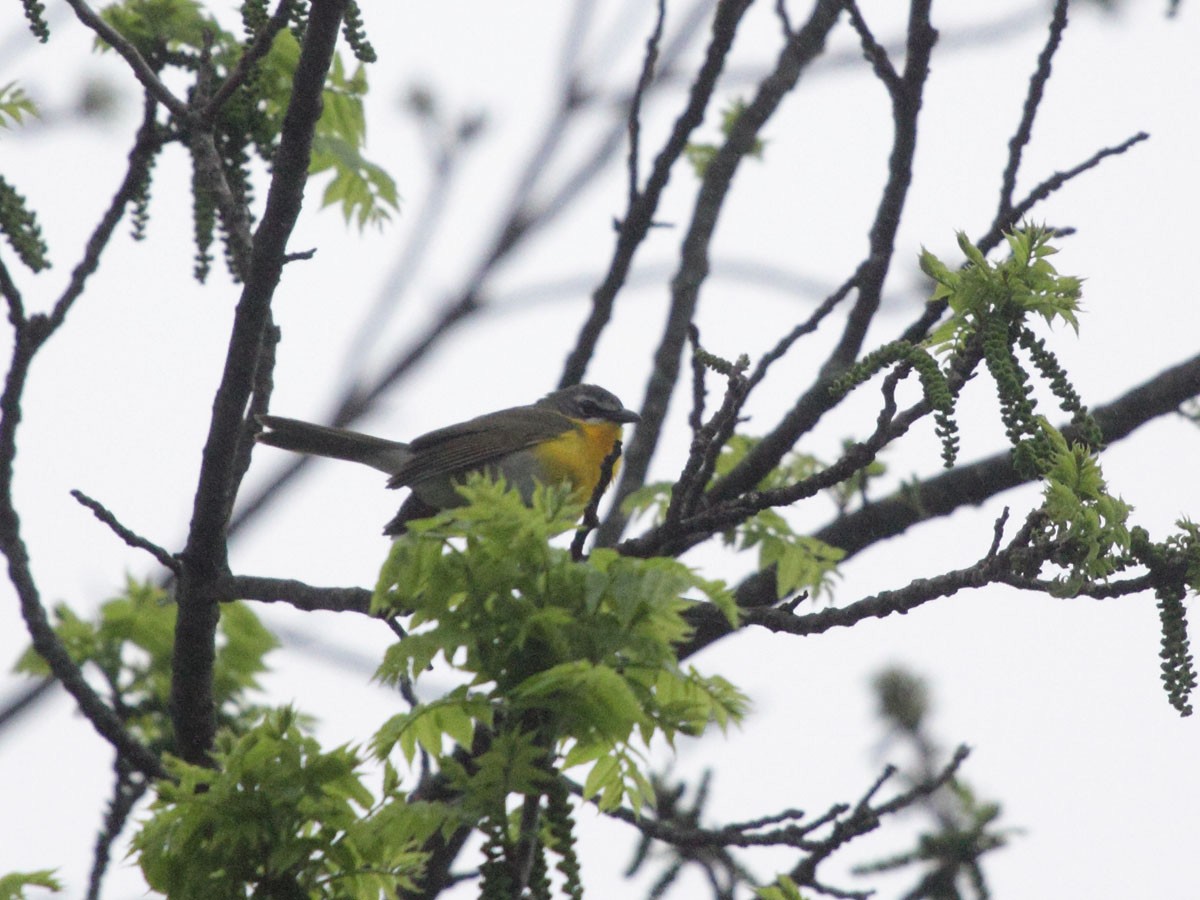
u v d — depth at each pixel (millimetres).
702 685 6473
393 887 6523
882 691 9844
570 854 6141
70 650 11594
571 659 6047
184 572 9000
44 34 8812
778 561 11625
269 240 8164
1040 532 7242
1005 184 9805
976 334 7730
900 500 12008
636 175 11969
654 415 12703
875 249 11000
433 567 6117
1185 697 6883
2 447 8828
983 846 8852
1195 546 6977
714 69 11750
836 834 9031
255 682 11430
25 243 8922
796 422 11148
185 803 6535
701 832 9188
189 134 9375
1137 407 11430
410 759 6543
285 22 8828
